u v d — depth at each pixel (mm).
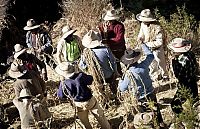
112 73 7977
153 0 15062
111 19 8617
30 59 8195
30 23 9828
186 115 6004
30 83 7379
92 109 7270
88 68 8023
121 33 8648
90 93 7156
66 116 8508
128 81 6965
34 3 14508
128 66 6988
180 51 6695
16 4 13781
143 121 6352
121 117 8016
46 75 10109
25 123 7309
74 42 8680
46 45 9867
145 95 7016
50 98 9250
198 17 14266
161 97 8617
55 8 14977
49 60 10016
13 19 13398
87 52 7891
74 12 13938
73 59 8625
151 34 8734
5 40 12609
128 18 13758
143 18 8688
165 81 9172
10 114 8891
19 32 13383
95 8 13617
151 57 7156
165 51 9070
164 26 10867
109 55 7875
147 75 7051
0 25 12805
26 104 7254
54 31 14062
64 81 7082
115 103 8359
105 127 7375
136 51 7035
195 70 6832
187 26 11039
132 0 15141
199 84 8500
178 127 6258
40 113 7336
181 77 6727
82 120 7398
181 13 12617
